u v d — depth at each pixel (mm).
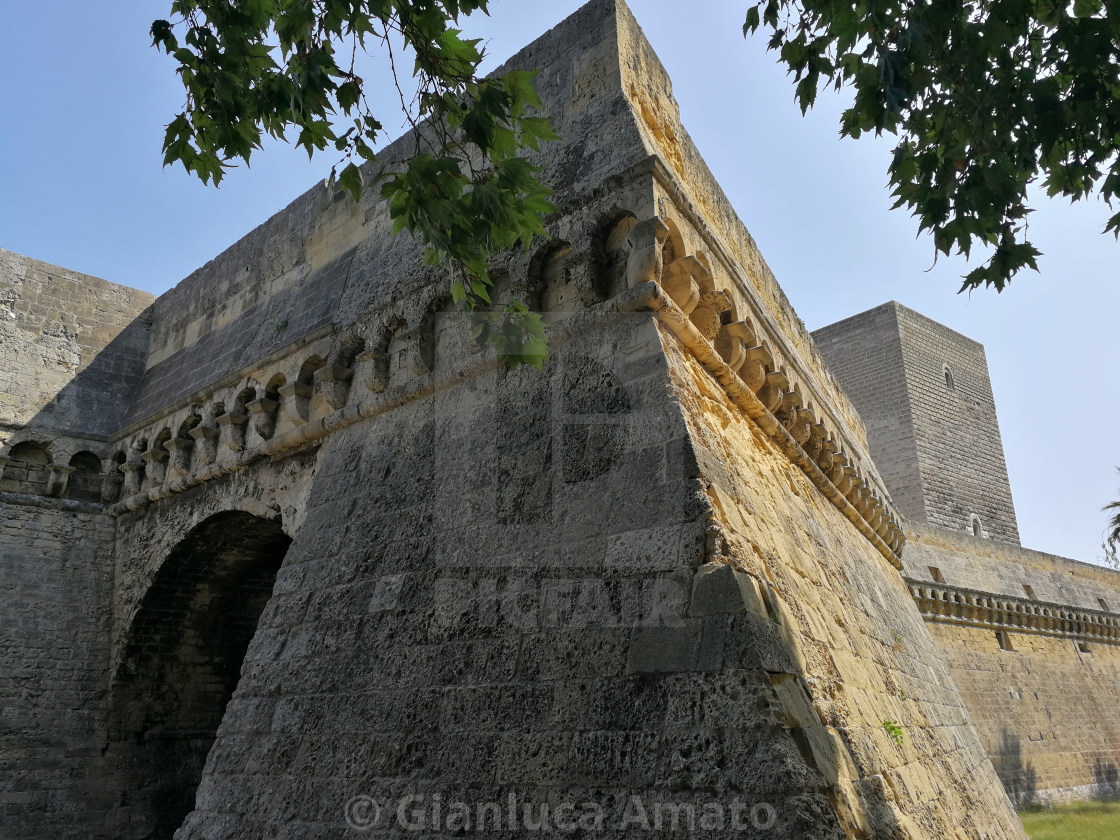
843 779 5746
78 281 17812
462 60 5902
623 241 8328
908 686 11203
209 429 13711
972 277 6902
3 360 16188
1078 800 27234
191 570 15023
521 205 5949
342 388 11102
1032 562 32781
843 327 44219
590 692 6254
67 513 15805
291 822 7637
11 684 14180
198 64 6012
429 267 10125
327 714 8117
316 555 9773
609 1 9711
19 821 13492
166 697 15477
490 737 6652
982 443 44188
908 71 5527
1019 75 6434
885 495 18125
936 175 6582
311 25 5617
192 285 17359
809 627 7207
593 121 9125
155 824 14719
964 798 10266
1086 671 32188
